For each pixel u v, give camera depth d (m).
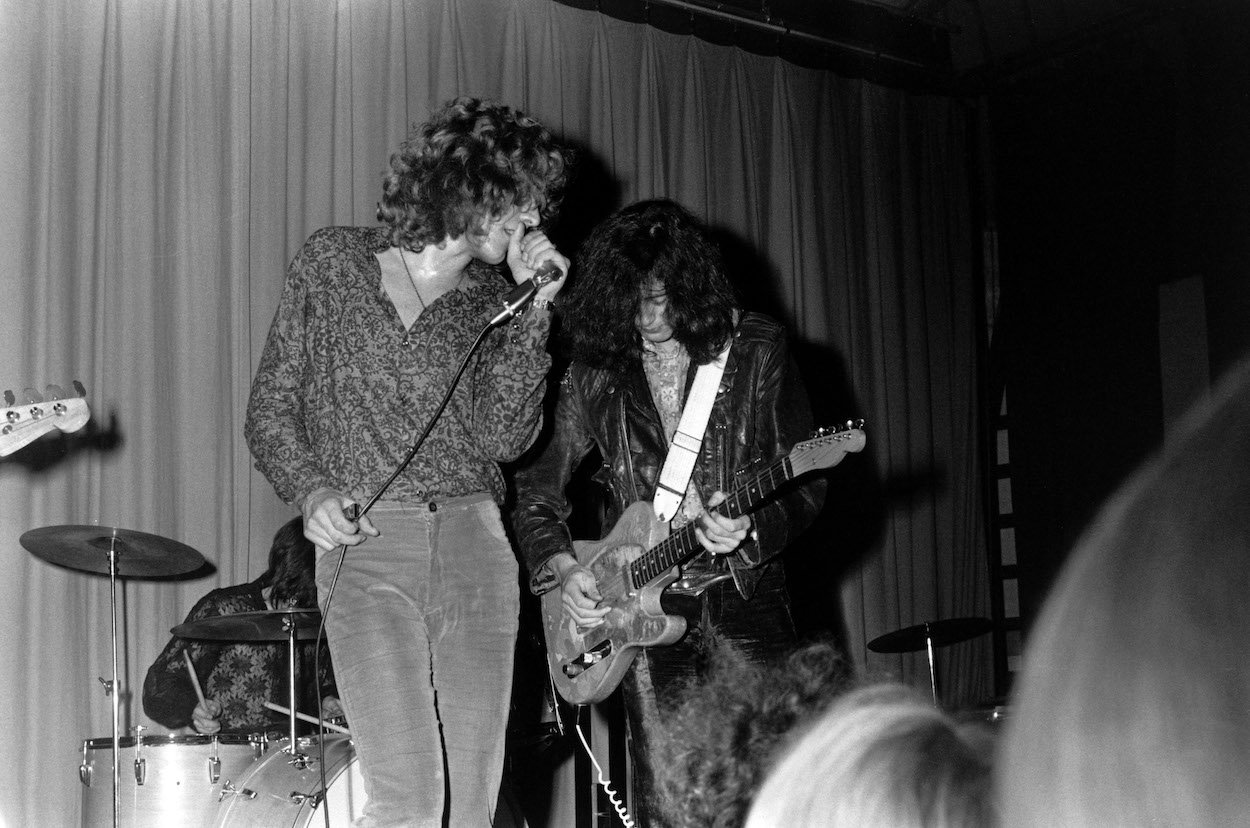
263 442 2.05
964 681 6.32
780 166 5.99
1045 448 6.47
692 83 5.72
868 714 0.51
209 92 4.34
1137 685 0.44
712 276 2.70
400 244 2.14
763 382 2.73
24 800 3.72
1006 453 6.68
